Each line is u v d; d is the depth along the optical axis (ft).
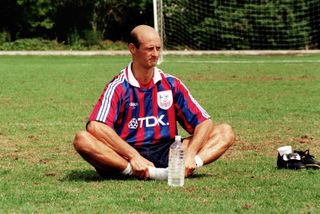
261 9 223.30
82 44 239.91
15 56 208.54
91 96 105.40
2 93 109.19
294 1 221.66
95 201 40.32
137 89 46.98
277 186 44.62
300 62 173.99
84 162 55.26
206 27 228.43
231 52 214.90
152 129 47.52
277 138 67.46
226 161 55.16
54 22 242.37
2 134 70.38
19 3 234.38
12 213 37.78
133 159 45.88
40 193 42.65
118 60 189.98
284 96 104.53
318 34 224.33
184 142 48.21
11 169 51.93
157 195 41.75
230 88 115.75
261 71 149.18
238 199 40.91
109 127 45.65
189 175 47.44
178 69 153.79
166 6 229.86
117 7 244.63
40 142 65.67
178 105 48.11
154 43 46.16
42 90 113.70
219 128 48.21
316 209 38.68
